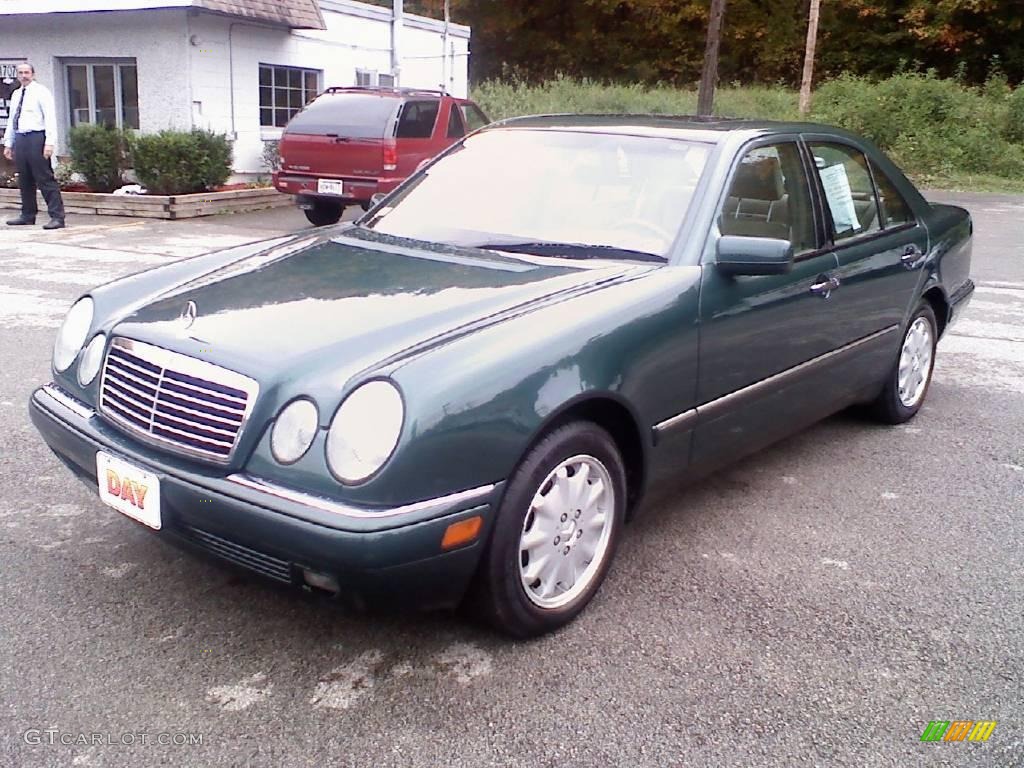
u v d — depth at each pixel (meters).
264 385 2.74
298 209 15.05
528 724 2.71
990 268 10.80
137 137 14.01
